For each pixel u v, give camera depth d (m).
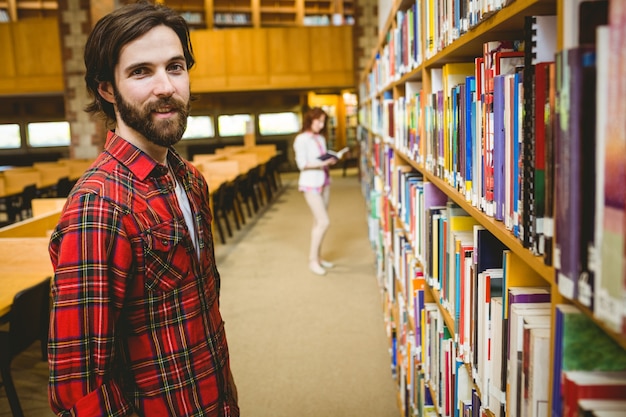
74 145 11.67
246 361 3.41
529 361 0.88
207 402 1.18
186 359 1.15
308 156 5.06
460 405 1.46
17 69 12.48
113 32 1.06
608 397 0.67
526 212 0.86
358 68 12.92
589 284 0.62
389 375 3.18
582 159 0.63
